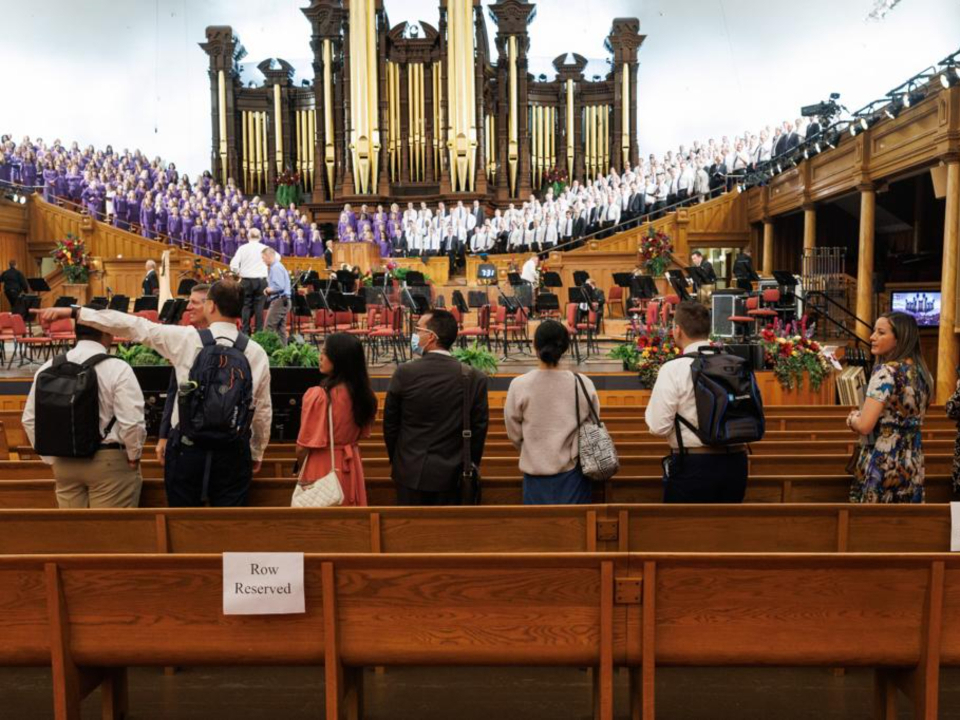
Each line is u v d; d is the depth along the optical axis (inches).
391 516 148.3
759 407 155.3
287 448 241.8
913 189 753.6
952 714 142.2
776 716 142.4
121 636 122.8
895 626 121.4
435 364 167.2
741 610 121.3
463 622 122.3
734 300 504.1
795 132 721.6
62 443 157.5
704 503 154.9
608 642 120.9
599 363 502.6
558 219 877.8
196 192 977.5
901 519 151.2
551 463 162.1
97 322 158.4
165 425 167.0
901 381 161.5
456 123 1082.1
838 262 689.0
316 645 123.1
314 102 1193.4
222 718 142.2
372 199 1099.9
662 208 869.8
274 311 446.0
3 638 122.2
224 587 119.7
